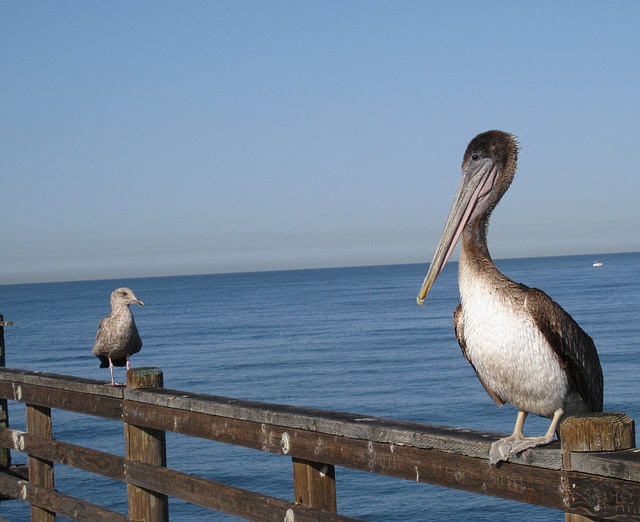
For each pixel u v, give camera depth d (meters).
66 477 21.33
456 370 44.41
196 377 46.84
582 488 2.74
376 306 114.94
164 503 5.00
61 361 57.84
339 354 55.59
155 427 4.81
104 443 26.75
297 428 3.91
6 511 18.31
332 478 3.96
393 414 32.00
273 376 45.72
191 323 96.06
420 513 17.39
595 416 2.78
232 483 20.61
